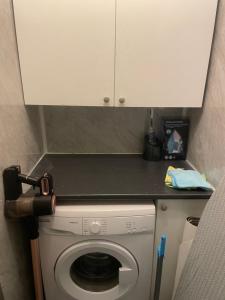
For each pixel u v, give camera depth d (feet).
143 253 4.42
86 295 4.60
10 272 3.81
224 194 3.17
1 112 3.52
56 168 5.32
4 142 3.60
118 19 4.17
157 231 4.54
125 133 5.99
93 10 4.12
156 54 4.37
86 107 5.76
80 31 4.21
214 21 4.24
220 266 2.90
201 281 3.22
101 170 5.24
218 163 4.16
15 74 4.16
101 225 4.10
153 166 5.45
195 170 5.11
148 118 5.89
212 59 4.43
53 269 4.45
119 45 4.30
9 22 3.93
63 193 4.20
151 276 4.79
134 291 4.70
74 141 6.01
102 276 5.06
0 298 3.42
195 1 4.13
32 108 5.08
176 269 4.67
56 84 4.48
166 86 4.56
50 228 4.13
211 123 4.44
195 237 3.58
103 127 5.93
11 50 4.00
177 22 4.22
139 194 4.19
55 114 5.78
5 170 3.53
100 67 4.42
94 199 4.20
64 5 4.09
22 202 3.63
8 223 3.79
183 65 4.45
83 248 4.26
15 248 4.06
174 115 5.88
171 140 5.59
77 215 4.05
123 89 4.56
